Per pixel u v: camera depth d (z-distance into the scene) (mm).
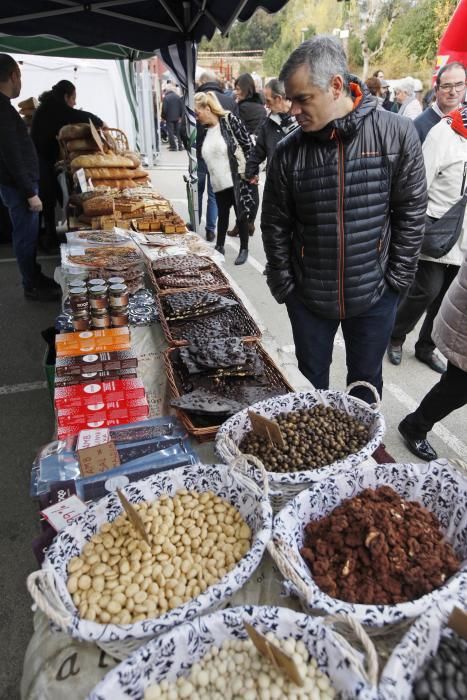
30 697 894
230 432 1396
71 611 909
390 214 2043
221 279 2779
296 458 1314
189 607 870
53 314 4316
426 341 3387
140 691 826
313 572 1013
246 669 866
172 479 1200
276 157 1962
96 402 1613
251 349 1910
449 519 1144
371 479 1191
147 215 3777
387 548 1003
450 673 789
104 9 3912
